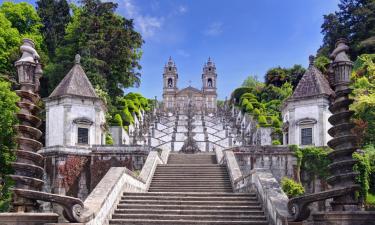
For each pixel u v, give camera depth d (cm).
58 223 1248
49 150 3378
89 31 5088
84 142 3519
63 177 3347
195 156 3550
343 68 1377
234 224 1591
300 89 3619
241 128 6656
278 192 1634
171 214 1694
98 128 3600
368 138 2725
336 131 1353
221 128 7425
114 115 5016
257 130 5194
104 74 5006
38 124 1441
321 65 4891
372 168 2884
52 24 5625
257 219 1645
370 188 2931
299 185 2919
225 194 1895
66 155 3381
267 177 1814
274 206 1473
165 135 6488
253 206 1756
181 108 10831
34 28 5084
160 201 1811
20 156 1351
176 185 2491
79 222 1288
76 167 3394
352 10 6231
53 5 5753
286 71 7544
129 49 5334
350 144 1323
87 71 4706
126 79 5459
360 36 5850
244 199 1852
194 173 2719
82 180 3406
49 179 3359
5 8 4934
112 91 5338
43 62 4794
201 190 2391
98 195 1562
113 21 5253
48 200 1287
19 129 1381
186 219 1658
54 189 3322
